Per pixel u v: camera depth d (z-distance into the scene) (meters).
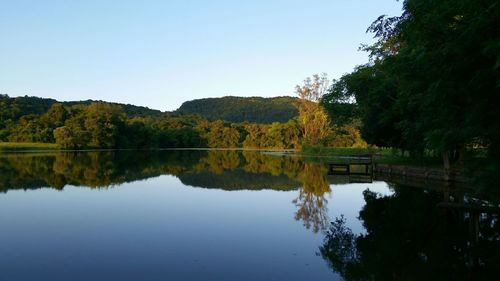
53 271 9.26
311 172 36.31
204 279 8.73
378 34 10.70
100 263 9.82
